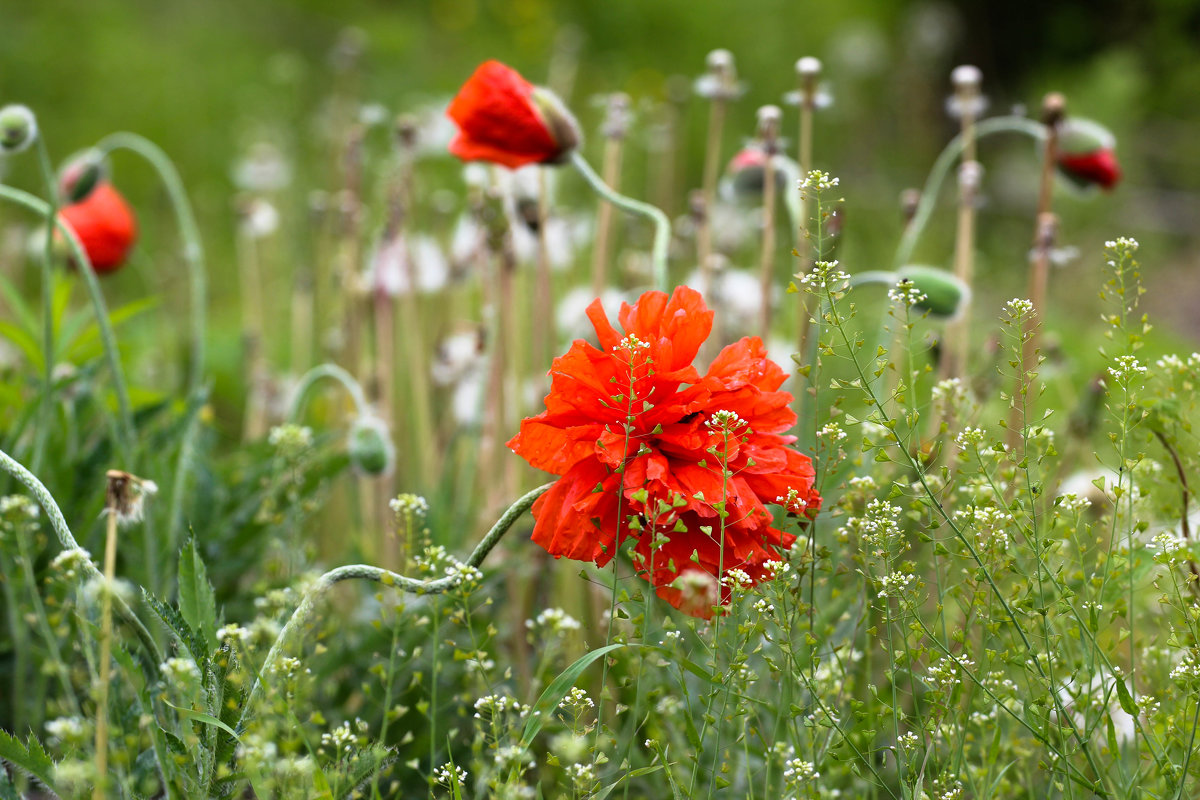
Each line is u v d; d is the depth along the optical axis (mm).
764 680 1860
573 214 2232
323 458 1963
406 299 2057
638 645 1760
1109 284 1794
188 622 1773
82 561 1733
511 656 1943
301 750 1838
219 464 2016
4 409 2021
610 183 2016
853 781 1807
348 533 2057
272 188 2787
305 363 2242
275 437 1901
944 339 1986
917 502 1796
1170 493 1840
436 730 1859
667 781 1829
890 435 1781
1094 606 1756
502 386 1984
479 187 2027
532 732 1743
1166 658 1800
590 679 1883
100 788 1695
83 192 2014
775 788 1829
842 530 1787
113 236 2070
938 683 1765
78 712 1791
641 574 1762
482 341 1996
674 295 1772
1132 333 1782
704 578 1742
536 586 1950
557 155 1870
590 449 1748
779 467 1756
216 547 1936
